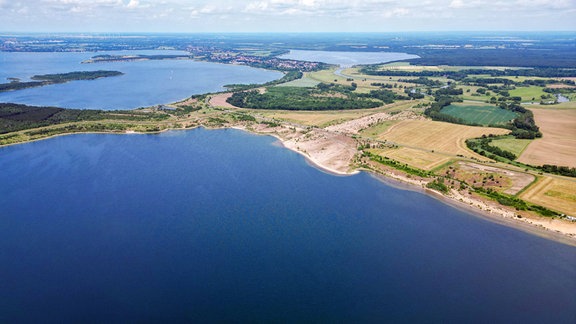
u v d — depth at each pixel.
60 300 120.25
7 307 117.38
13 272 132.88
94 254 143.00
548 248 149.38
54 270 133.88
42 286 126.25
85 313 115.25
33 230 159.00
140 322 112.00
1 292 123.38
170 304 118.94
